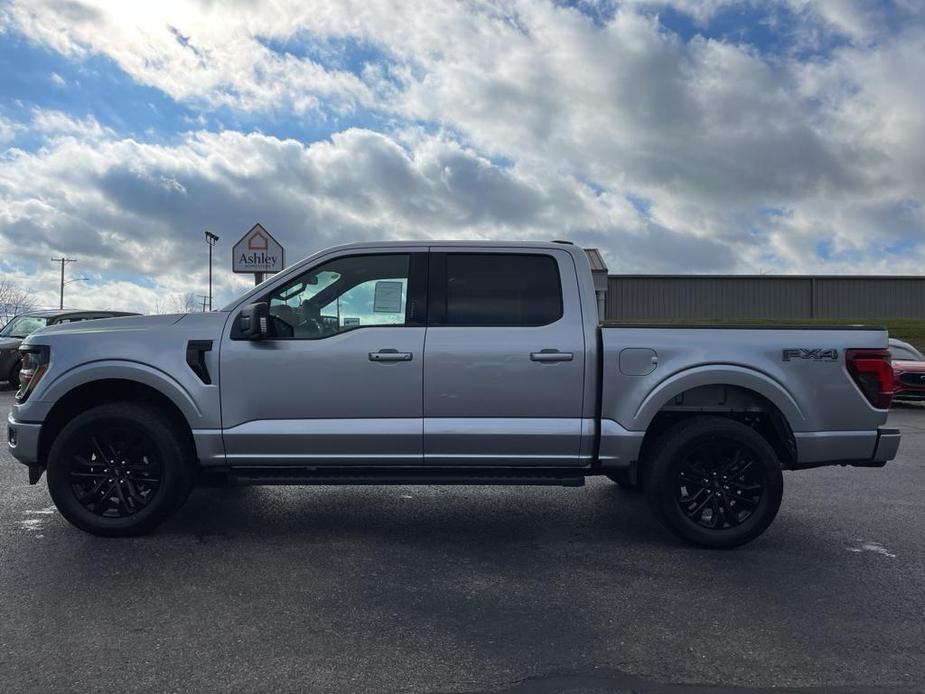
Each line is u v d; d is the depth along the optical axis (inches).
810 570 177.3
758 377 188.1
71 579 165.0
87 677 120.1
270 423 189.9
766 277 1411.2
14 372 552.7
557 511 232.1
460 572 174.1
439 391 189.6
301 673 122.5
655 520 222.2
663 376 189.0
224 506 233.1
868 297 1409.9
